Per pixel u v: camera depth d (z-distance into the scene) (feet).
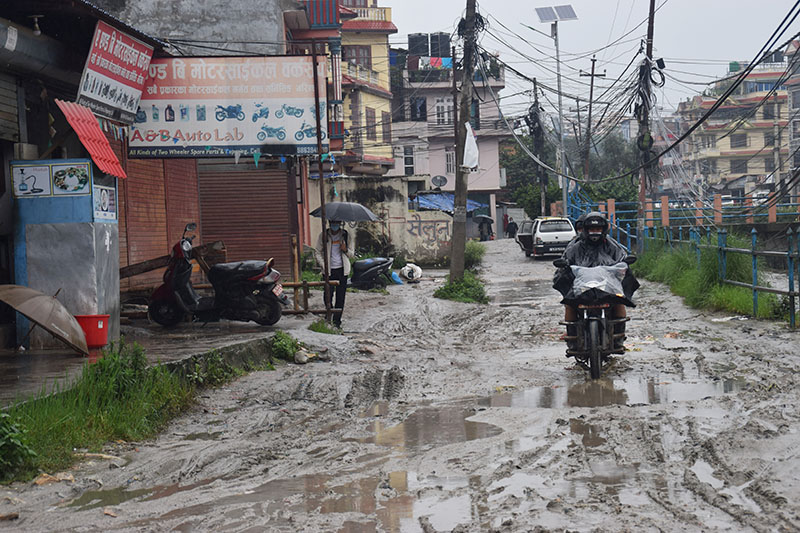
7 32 30.45
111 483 17.90
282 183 74.08
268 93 41.75
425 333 47.16
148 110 41.52
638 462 18.52
